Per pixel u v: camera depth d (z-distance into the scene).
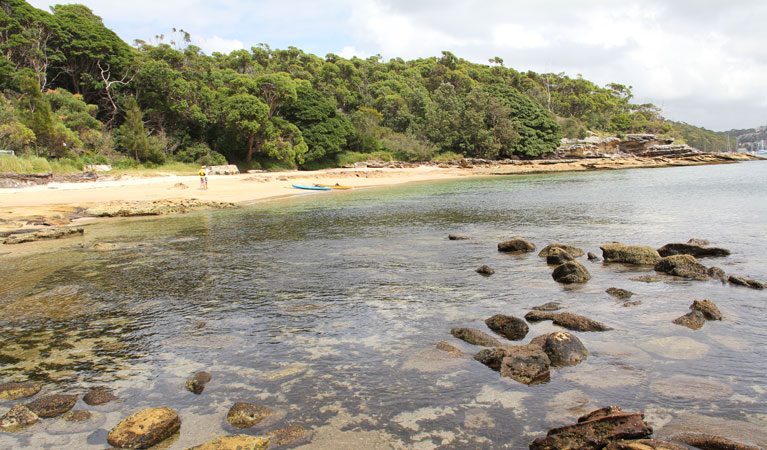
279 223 18.56
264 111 57.09
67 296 8.30
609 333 5.91
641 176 49.44
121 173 42.62
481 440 3.72
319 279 9.29
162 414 4.00
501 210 21.22
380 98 93.06
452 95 92.62
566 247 10.98
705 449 3.45
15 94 47.03
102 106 55.88
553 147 85.75
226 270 10.29
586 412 4.08
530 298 7.61
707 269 8.69
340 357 5.44
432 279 9.05
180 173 48.41
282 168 63.97
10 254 12.47
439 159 77.06
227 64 96.44
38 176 33.22
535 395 4.41
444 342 5.68
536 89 124.56
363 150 76.56
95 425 4.10
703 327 6.07
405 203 26.11
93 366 5.35
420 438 3.78
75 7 67.44
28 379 5.04
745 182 34.50
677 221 15.84
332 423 4.03
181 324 6.73
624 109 156.00
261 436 3.78
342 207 24.61
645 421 3.84
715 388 4.45
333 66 99.81
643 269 9.46
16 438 3.90
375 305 7.44
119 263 11.17
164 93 54.38
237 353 5.64
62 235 15.62
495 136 81.50
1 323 6.90
